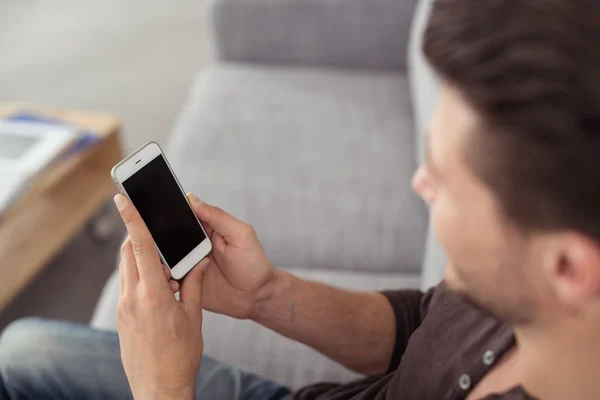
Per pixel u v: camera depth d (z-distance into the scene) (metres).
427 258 1.31
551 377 0.52
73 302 1.96
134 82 2.97
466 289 0.53
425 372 0.70
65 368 0.99
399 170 1.70
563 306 0.46
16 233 1.90
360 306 0.94
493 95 0.38
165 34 3.31
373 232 1.53
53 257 2.10
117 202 0.76
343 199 1.61
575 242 0.40
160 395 0.72
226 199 1.60
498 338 0.63
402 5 2.03
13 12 3.47
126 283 0.75
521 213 0.41
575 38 0.36
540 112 0.36
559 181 0.38
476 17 0.40
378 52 2.12
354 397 0.83
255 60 2.18
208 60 3.13
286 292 0.91
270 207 1.58
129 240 0.77
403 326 0.94
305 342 0.95
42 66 3.05
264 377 1.17
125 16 3.45
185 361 0.74
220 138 1.79
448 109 0.44
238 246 0.87
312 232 1.53
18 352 1.01
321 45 2.12
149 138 2.64
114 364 1.00
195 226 0.86
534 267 0.45
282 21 2.09
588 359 0.49
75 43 3.22
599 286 0.42
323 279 1.40
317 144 1.78
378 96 1.99
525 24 0.37
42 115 1.97
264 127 1.84
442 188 0.48
